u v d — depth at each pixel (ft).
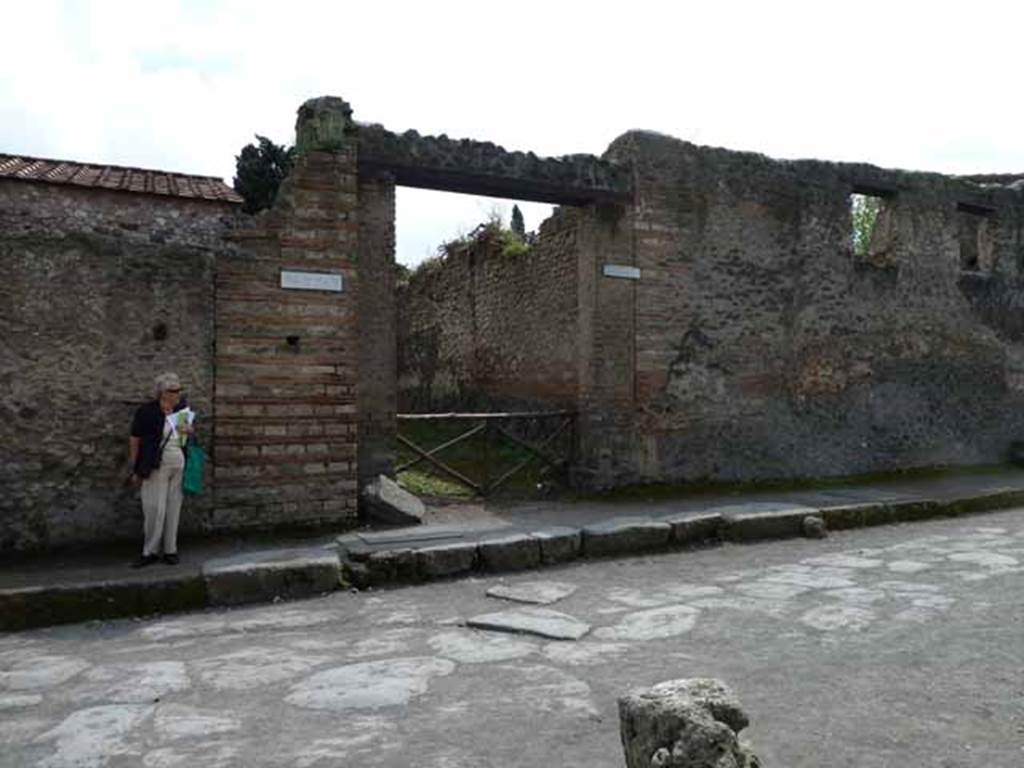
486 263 48.49
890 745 11.14
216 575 20.58
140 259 25.03
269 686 13.98
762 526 28.02
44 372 23.88
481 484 33.78
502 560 23.93
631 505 31.01
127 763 10.92
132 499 24.71
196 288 25.67
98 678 14.69
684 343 35.32
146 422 22.00
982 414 43.93
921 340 41.93
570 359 39.60
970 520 31.58
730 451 36.24
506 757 10.91
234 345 26.11
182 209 26.71
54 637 18.02
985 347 44.29
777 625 17.29
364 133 28.91
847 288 39.58
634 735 8.74
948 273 43.06
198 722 12.33
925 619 17.49
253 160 57.21
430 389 56.75
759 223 37.22
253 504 26.18
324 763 10.82
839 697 12.98
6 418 23.45
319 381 27.20
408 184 30.76
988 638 16.06
